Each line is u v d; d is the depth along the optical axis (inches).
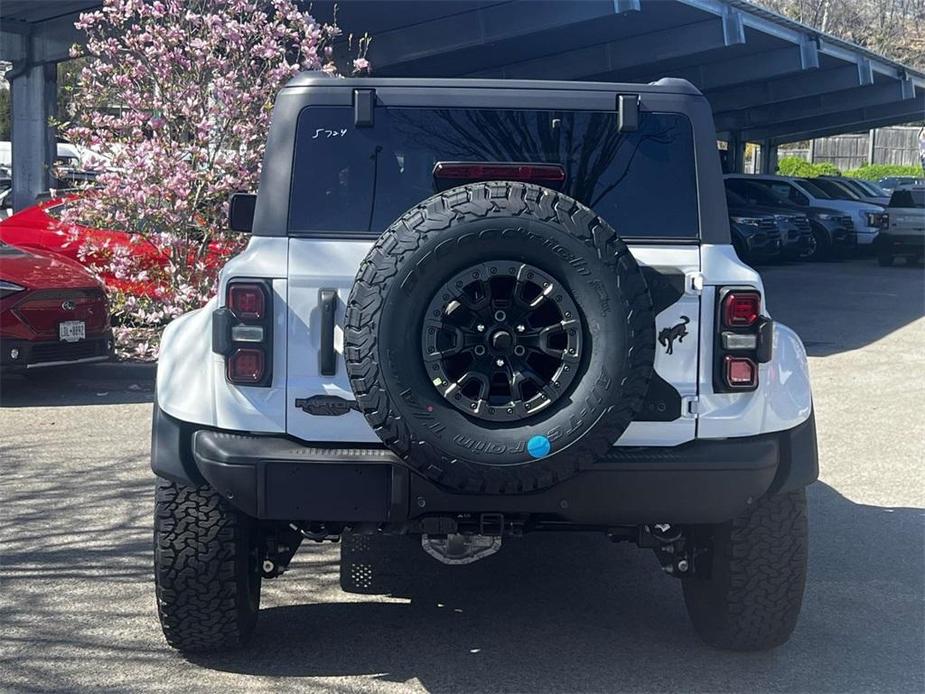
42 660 179.9
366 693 168.9
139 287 441.4
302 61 470.0
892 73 1143.0
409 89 172.6
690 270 166.7
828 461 319.9
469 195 150.5
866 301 712.4
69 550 235.1
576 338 150.4
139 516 258.1
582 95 173.5
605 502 159.8
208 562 169.5
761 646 182.1
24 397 390.9
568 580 222.7
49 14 617.3
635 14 676.7
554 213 149.8
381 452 160.7
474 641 190.4
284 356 163.0
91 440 329.1
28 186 656.4
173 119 428.1
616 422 150.5
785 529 171.9
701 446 163.8
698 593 185.8
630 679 175.3
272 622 197.6
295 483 159.8
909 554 239.0
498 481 150.1
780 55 890.7
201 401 166.1
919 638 193.3
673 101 173.2
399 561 231.6
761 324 164.6
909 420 374.3
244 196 202.5
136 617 199.2
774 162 1662.2
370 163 171.0
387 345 149.3
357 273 154.6
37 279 370.0
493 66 818.2
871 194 1124.5
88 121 443.2
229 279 162.9
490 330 150.4
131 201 426.6
